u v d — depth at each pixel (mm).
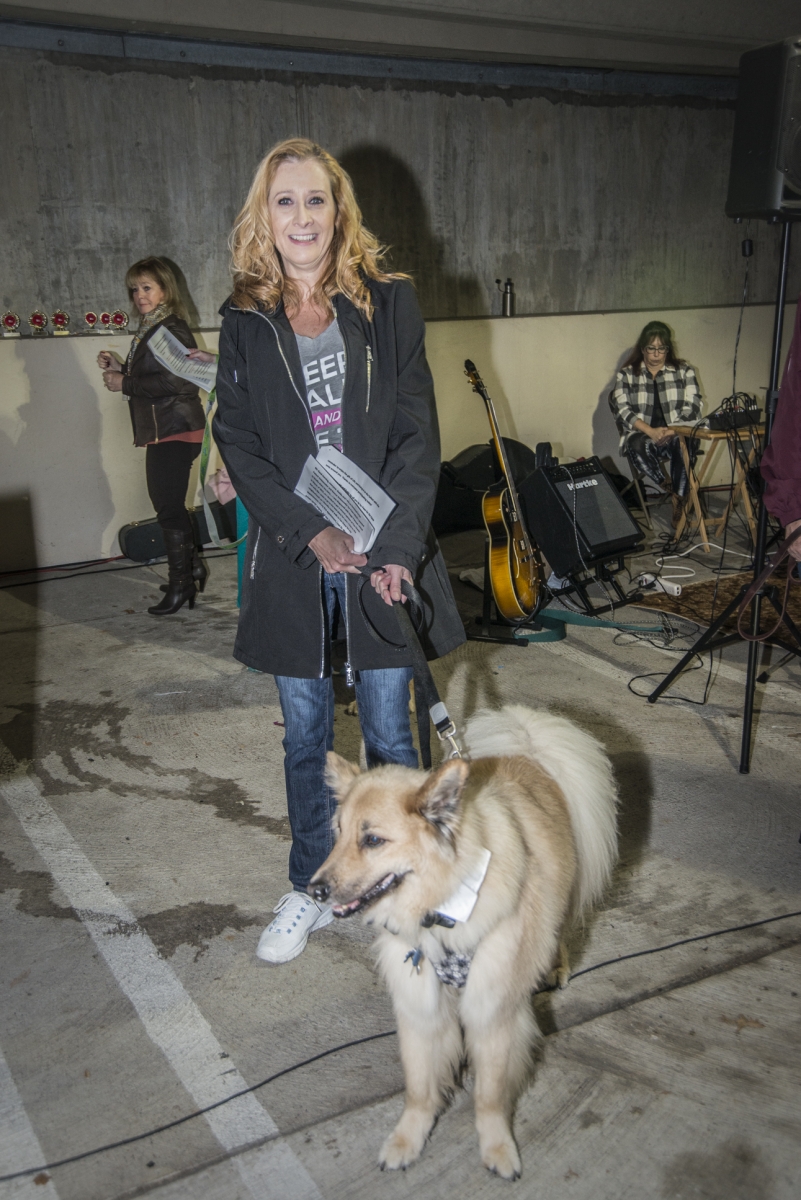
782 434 2490
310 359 1987
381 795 1494
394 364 2006
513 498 4367
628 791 2971
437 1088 1752
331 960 2246
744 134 2742
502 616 4344
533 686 3818
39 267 5453
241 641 2154
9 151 5230
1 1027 2039
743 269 7508
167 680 3986
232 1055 1950
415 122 6152
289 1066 1916
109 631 4629
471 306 6633
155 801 3010
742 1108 1778
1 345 5410
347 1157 1703
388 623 2029
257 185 1916
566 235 6820
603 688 3797
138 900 2496
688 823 2783
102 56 5320
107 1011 2084
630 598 4742
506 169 6492
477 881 1512
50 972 2215
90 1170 1683
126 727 3545
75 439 5723
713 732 3395
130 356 4699
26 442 5598
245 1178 1665
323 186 1898
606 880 2201
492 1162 1650
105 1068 1922
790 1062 1887
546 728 2025
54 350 5539
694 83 6906
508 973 1605
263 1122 1780
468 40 5867
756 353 7680
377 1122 1774
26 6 4887
